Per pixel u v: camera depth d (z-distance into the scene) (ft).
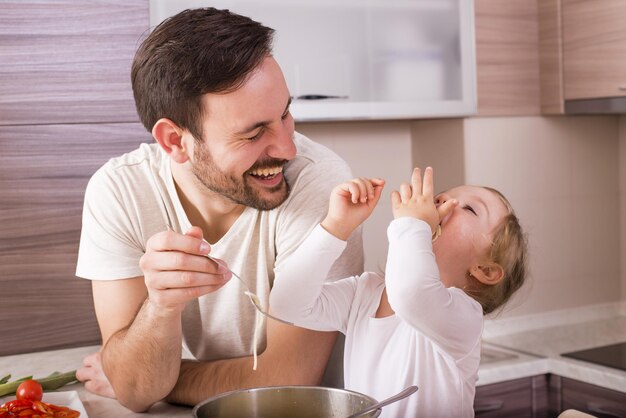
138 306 4.83
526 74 9.72
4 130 7.39
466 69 9.32
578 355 8.38
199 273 3.99
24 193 7.48
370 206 4.54
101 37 7.57
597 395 7.86
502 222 5.43
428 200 4.74
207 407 3.73
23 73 7.40
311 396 3.87
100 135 7.63
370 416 3.41
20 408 4.55
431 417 4.56
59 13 7.45
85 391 5.49
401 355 4.62
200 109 4.16
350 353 4.83
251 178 4.32
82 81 7.54
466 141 9.45
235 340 4.98
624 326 9.92
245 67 4.07
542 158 9.98
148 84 4.33
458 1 9.23
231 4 8.14
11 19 7.34
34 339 7.56
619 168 10.61
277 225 4.74
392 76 8.93
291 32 8.44
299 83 8.52
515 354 8.66
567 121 10.14
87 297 7.68
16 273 7.50
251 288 4.89
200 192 4.63
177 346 4.51
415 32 9.02
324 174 4.86
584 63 9.23
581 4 9.21
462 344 4.55
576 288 10.35
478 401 8.04
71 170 7.57
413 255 4.43
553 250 10.12
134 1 7.63
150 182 4.81
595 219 10.46
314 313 4.67
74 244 7.61
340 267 4.94
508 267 5.47
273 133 4.23
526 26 9.69
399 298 4.38
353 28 8.71
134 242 4.83
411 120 10.28
